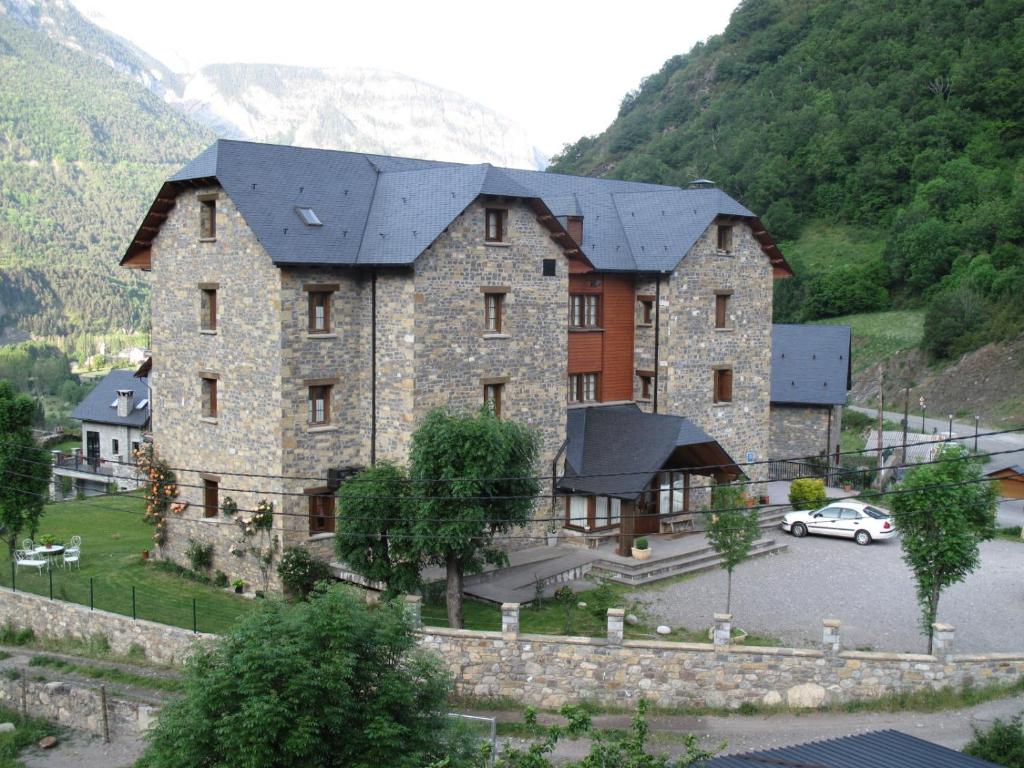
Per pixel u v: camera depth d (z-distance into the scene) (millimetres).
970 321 77750
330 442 32188
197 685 16719
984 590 31781
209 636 27297
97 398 65625
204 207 32812
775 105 126625
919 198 99938
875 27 125562
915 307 92062
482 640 24594
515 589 30625
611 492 33344
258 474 31484
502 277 33719
